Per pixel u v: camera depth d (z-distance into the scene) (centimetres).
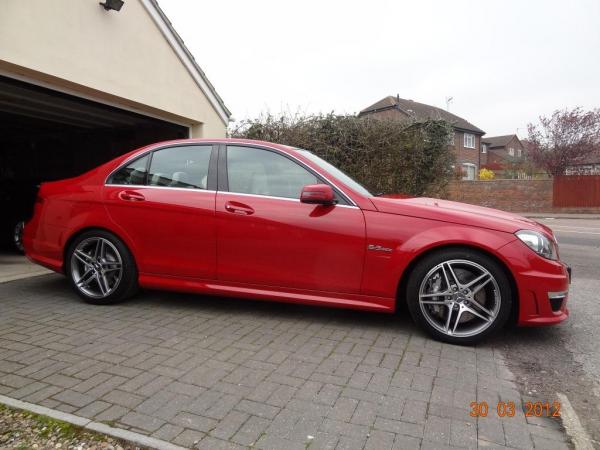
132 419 235
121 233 414
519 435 228
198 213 392
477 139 4319
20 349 323
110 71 616
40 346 329
